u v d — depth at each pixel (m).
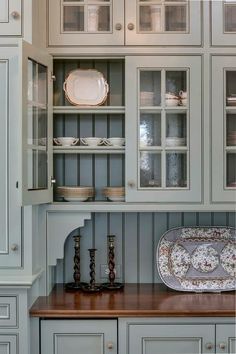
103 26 2.37
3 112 2.13
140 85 2.38
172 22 2.38
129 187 2.36
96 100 2.48
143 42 2.36
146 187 2.36
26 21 2.15
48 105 2.32
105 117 2.63
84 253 2.63
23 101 1.98
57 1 2.35
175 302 2.23
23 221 2.13
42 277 2.36
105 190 2.43
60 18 2.36
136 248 2.63
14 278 2.11
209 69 2.36
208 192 2.35
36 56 2.14
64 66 2.61
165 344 2.11
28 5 2.15
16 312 2.09
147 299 2.29
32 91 2.15
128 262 2.63
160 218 2.62
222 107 2.36
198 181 2.35
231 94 2.38
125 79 2.37
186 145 2.37
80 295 2.37
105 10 2.37
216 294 2.39
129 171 2.36
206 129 2.36
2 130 2.13
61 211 2.37
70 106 2.45
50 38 2.36
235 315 2.09
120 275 2.62
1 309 2.09
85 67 2.61
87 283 2.58
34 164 2.19
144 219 2.63
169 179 2.38
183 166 2.38
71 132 2.63
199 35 2.36
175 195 2.36
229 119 2.39
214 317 2.10
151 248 2.63
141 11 2.37
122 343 2.11
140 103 2.38
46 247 2.38
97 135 2.63
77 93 2.49
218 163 2.35
